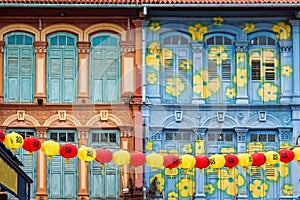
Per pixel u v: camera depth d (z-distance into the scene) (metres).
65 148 20.55
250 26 30.98
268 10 30.52
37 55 30.84
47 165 30.61
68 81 30.88
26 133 30.64
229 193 30.81
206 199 30.73
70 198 30.61
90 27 30.88
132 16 30.77
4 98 30.70
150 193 29.80
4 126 30.48
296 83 30.91
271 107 30.80
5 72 30.75
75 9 30.38
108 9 30.44
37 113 30.62
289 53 31.06
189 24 30.95
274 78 31.05
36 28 30.83
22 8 30.31
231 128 30.70
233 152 30.58
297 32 30.95
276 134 30.84
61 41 30.94
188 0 29.89
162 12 30.64
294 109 30.77
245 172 30.83
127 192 29.69
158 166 21.03
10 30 30.75
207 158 21.86
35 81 30.83
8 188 16.88
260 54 31.06
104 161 20.75
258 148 30.73
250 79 31.05
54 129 30.61
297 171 30.66
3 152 16.27
